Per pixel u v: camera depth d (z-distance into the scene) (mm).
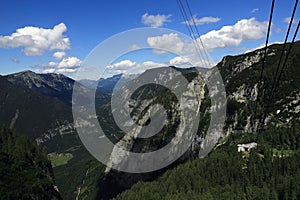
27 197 94000
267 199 116062
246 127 189750
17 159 114875
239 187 129500
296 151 152625
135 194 155250
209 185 138250
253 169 136250
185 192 140125
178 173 153250
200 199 122500
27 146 135375
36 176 108250
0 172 99125
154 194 143750
